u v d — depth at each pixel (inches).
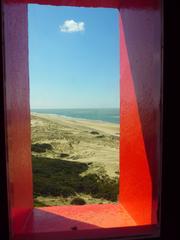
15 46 70.6
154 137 66.9
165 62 49.2
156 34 59.8
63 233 61.1
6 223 45.6
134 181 90.1
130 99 97.9
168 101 49.4
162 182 50.1
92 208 99.3
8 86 54.8
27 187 91.9
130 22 93.1
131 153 96.2
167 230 50.6
